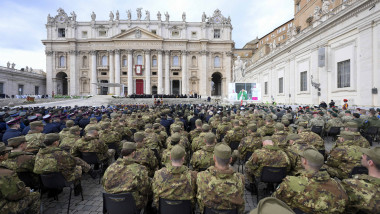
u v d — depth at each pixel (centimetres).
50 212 482
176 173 353
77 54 5947
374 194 282
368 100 1623
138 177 378
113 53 5934
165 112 1248
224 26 6238
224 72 6222
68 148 620
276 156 468
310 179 303
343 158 473
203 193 330
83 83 5972
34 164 476
